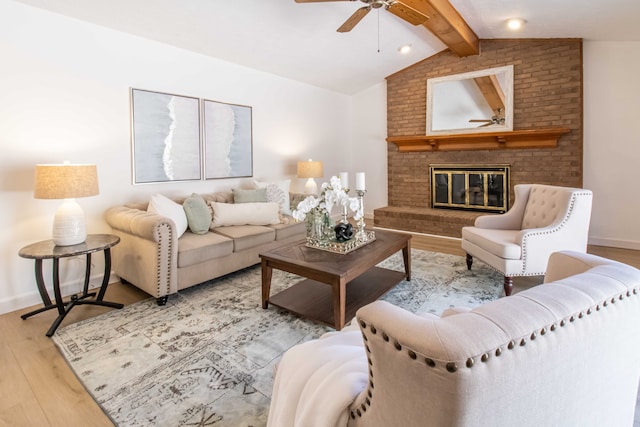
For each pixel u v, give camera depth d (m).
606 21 3.53
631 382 0.93
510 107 4.83
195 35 3.56
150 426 1.54
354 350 1.11
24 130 2.78
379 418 0.75
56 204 2.99
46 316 2.65
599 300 0.76
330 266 2.35
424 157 5.73
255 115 4.72
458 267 3.62
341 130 6.37
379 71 5.60
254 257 3.56
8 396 1.76
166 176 3.75
